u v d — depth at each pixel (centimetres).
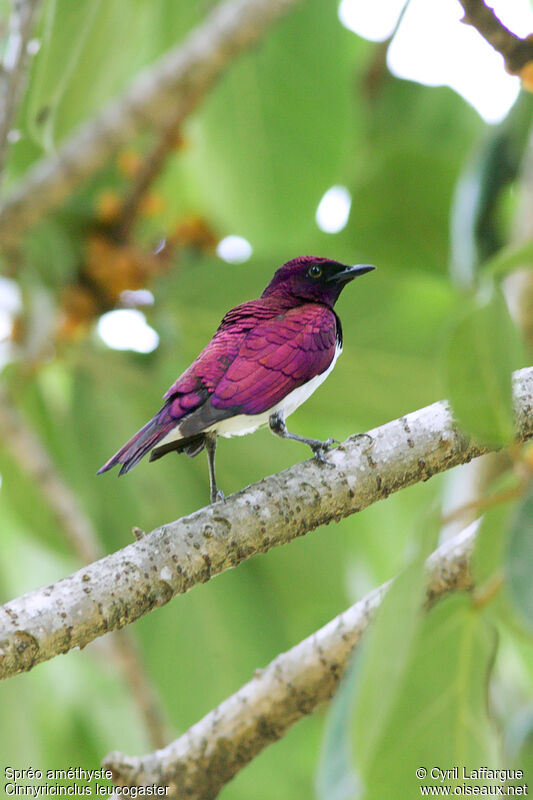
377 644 570
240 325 825
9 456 1227
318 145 1384
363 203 1249
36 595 546
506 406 597
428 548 587
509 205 1195
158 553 581
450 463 645
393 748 665
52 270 1198
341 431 1387
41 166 1121
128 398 1318
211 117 1378
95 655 1297
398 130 1473
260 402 766
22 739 1114
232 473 1305
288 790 1277
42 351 1254
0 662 523
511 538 550
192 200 1448
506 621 714
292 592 1299
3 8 1098
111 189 1310
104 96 1000
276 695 754
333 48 1352
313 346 816
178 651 1279
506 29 702
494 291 596
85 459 1327
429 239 1259
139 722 1290
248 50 1170
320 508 623
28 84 1080
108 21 911
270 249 1362
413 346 1158
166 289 1207
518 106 1018
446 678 673
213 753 753
